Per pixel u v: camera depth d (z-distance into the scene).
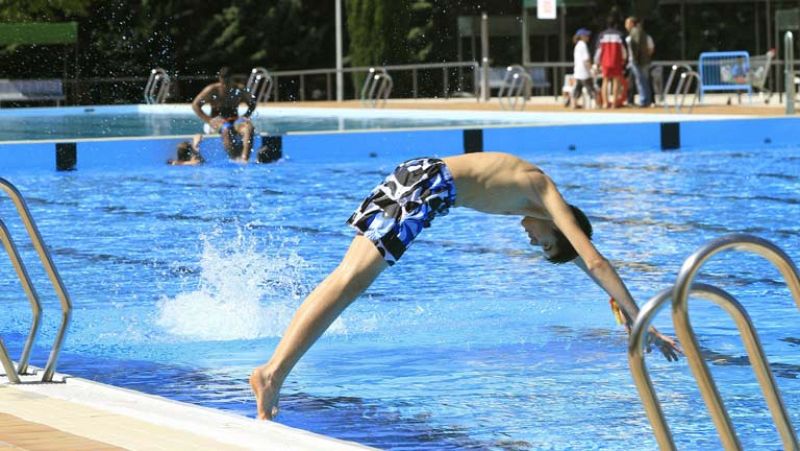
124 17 54.28
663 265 11.99
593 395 7.25
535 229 7.15
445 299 10.54
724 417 4.39
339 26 49.25
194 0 56.53
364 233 6.90
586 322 9.48
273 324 9.74
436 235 14.20
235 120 24.28
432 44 54.00
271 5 58.31
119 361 8.49
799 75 40.81
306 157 24.75
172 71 55.59
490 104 40.47
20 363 7.41
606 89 36.16
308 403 7.21
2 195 18.69
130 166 23.56
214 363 8.42
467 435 6.47
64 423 5.95
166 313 10.20
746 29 46.84
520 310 9.99
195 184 20.30
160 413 6.25
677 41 47.59
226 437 5.65
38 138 29.23
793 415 6.73
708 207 16.22
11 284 11.65
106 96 52.34
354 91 55.22
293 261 12.80
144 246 13.82
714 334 8.88
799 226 14.41
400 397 7.32
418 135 25.23
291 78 58.38
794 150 24.62
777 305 9.91
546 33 49.31
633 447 6.19
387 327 9.43
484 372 7.91
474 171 7.03
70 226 15.43
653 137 26.03
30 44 51.22
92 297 10.91
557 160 23.36
